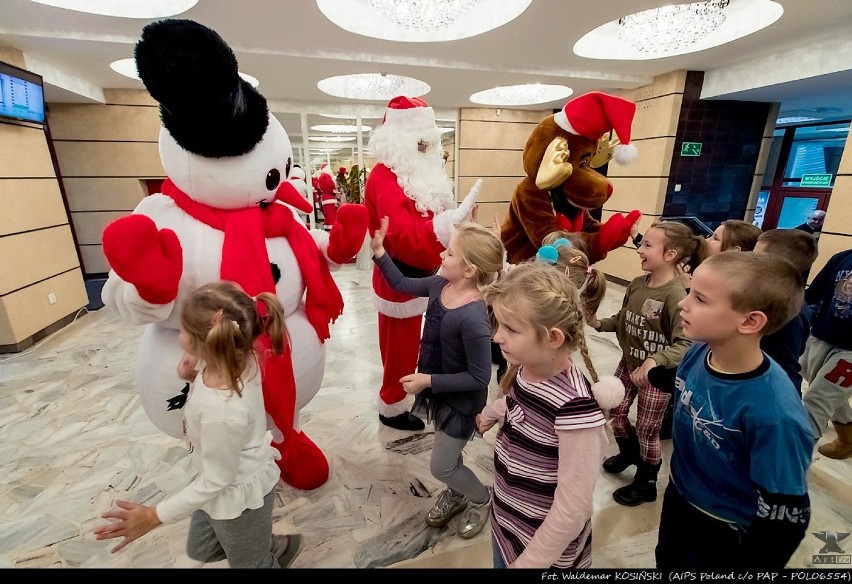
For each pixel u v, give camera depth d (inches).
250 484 40.8
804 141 244.5
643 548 58.1
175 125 43.4
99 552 57.9
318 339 59.3
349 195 236.1
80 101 184.9
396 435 84.6
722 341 33.4
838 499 65.8
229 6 101.5
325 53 136.5
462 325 48.4
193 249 48.4
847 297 67.4
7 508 66.1
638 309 64.0
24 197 131.8
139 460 77.2
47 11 103.3
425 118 75.5
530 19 111.4
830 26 118.0
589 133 98.0
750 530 30.8
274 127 51.4
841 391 68.8
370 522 63.0
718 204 188.1
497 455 40.3
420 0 93.0
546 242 91.7
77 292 155.8
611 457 74.1
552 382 35.3
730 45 133.8
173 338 50.0
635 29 115.3
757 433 30.8
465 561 56.5
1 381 107.7
